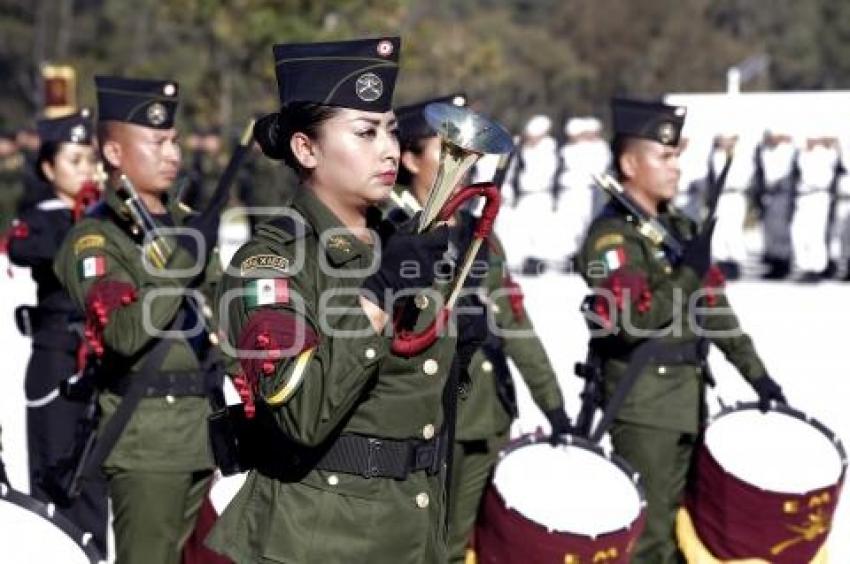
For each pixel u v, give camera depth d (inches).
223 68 3152.1
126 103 660.1
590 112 5374.0
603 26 5639.8
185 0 3041.3
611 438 727.1
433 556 439.5
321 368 403.2
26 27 5536.4
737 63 5659.5
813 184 2090.3
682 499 717.3
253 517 433.1
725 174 716.0
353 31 3115.2
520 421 1047.6
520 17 7219.5
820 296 1824.6
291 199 443.2
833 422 1069.1
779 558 681.6
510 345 689.0
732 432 711.1
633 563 711.1
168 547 631.8
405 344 412.8
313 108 429.4
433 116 394.0
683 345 713.0
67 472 632.4
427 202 402.0
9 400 1155.9
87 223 623.8
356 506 426.3
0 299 1642.5
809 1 6309.1
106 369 630.5
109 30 5551.2
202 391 629.6
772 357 1333.7
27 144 2207.2
